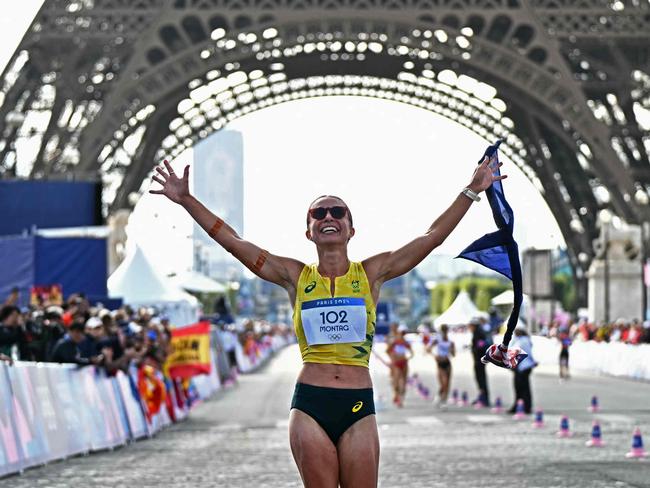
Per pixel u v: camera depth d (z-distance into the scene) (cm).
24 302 5141
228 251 1280
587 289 11900
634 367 7300
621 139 9931
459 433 3744
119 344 3553
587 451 3083
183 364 4300
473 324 5053
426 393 5909
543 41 8894
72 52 8594
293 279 1275
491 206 1324
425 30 8931
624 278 10269
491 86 10006
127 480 2494
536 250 10969
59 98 8725
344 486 1237
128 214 9881
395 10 8944
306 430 1228
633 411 4631
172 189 1288
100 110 8331
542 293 10938
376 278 1270
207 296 12675
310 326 1250
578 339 9362
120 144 8950
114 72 8881
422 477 2519
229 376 7181
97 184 5919
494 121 11738
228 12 8800
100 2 8600
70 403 3048
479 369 5047
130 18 8606
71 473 2636
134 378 3712
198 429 4047
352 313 1249
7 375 2628
